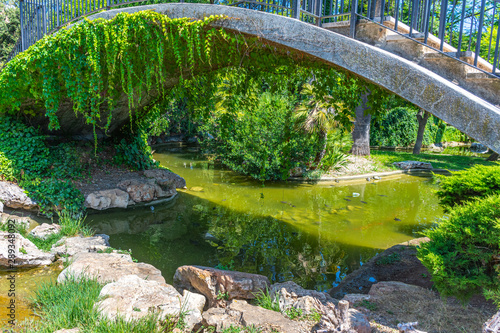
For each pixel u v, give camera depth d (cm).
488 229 388
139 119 1138
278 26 512
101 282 460
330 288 556
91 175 984
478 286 400
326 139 1403
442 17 400
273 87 785
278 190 1227
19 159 848
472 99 368
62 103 900
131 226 834
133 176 1044
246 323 366
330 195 1186
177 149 2056
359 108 1808
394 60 418
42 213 784
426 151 2581
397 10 427
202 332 387
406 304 415
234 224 873
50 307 404
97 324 349
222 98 1050
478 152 2605
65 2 744
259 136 1295
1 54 2216
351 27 479
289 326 360
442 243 415
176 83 982
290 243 759
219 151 1650
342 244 761
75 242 634
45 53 696
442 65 434
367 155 1850
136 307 384
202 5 582
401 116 2697
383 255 628
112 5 661
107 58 662
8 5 2406
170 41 645
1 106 858
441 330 357
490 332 278
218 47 687
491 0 375
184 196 1109
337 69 571
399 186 1349
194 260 655
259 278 482
